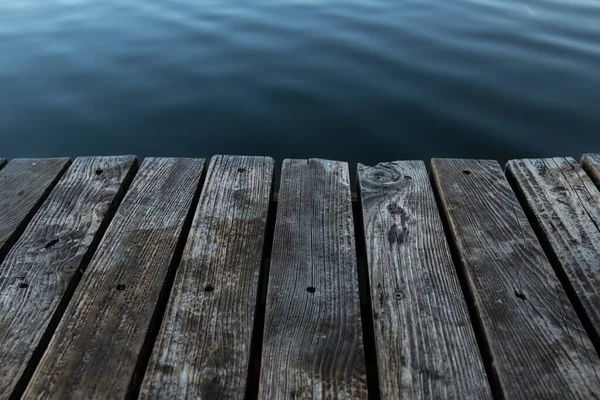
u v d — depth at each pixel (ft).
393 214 7.43
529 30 23.73
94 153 15.60
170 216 7.37
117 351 5.35
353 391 4.99
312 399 4.91
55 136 16.40
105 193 7.83
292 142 15.98
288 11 27.14
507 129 16.12
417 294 6.09
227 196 7.80
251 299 6.00
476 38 22.84
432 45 22.20
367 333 6.45
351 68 20.34
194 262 6.53
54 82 19.75
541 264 6.47
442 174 8.30
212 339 5.51
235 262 6.54
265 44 22.89
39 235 6.97
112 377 5.10
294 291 6.13
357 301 6.00
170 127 16.87
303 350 5.39
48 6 28.89
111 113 17.67
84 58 21.79
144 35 24.26
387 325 5.69
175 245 6.82
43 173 8.34
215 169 8.43
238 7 28.04
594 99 17.60
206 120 17.25
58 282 6.19
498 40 22.61
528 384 5.02
